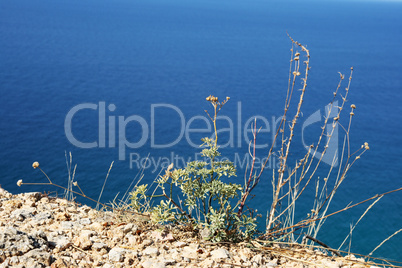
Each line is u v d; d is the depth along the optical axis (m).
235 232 4.21
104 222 4.16
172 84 97.88
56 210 4.45
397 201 36.97
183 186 4.30
